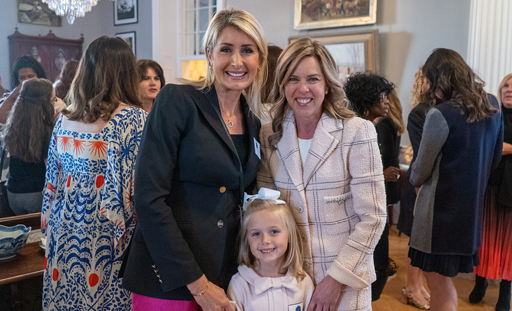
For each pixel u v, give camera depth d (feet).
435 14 15.53
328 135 5.02
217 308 4.63
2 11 25.53
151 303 4.86
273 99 5.43
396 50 16.46
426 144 7.09
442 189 7.16
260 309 5.06
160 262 4.52
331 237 5.07
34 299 7.70
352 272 4.76
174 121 4.60
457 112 6.93
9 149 8.91
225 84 4.83
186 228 4.79
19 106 8.87
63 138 5.80
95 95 5.74
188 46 24.52
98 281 5.65
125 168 5.69
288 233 5.10
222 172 4.78
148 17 27.25
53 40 25.91
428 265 7.33
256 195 5.14
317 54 4.89
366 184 4.85
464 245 7.07
